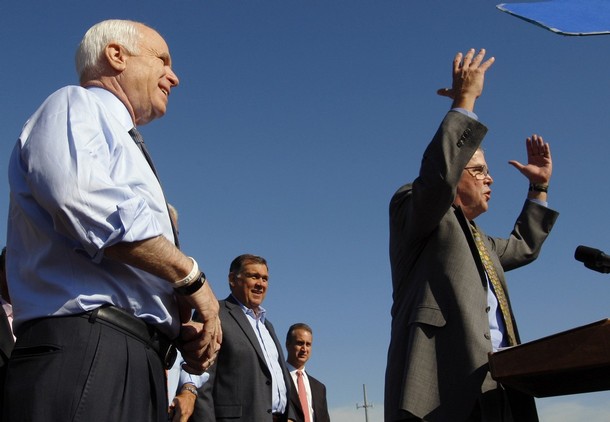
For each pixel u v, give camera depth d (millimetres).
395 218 4539
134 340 2830
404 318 4270
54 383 2639
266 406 6363
